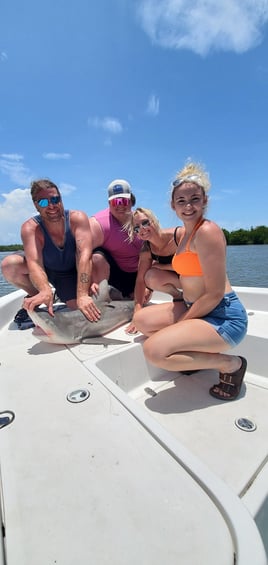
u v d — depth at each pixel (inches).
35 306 89.4
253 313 120.8
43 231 111.3
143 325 92.7
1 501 37.1
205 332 72.2
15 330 108.2
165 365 73.0
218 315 75.7
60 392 62.8
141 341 94.4
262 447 62.6
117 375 85.0
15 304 134.8
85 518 34.6
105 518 34.5
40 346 91.6
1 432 50.5
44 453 45.4
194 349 72.4
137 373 90.3
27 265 114.7
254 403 78.8
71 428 51.0
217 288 72.1
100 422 52.3
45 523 34.1
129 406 56.5
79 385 65.6
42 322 87.7
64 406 57.6
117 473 41.1
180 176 72.6
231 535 31.9
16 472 41.8
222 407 77.4
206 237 69.9
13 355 84.7
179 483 39.0
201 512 34.8
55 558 30.3
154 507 35.7
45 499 37.3
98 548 31.1
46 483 39.8
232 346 75.9
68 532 33.0
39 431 50.5
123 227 133.6
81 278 106.0
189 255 76.1
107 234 134.0
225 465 57.4
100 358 80.9
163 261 107.8
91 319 97.5
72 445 46.9
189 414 74.9
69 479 40.3
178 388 87.4
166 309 92.0
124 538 32.1
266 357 92.4
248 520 33.0
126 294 150.8
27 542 31.9
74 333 92.8
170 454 44.2
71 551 30.9
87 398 60.1
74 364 77.0
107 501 36.8
